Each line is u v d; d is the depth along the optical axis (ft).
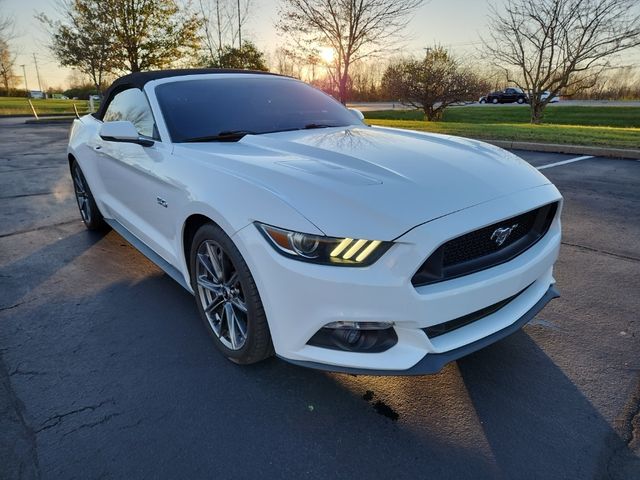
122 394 7.22
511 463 5.92
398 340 6.23
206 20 63.98
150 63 67.51
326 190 6.34
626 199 17.89
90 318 9.51
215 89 10.94
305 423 6.63
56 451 6.12
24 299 10.34
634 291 10.40
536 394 7.15
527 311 7.38
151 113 10.05
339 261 5.88
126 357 8.17
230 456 6.06
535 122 65.82
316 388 7.35
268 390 7.30
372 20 49.93
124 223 11.64
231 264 7.49
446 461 5.96
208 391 7.28
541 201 7.19
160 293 10.61
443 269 6.24
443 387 7.34
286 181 6.70
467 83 68.03
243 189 6.86
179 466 5.90
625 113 87.56
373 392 7.25
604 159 26.76
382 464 5.93
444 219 6.06
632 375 7.54
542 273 7.59
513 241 7.14
